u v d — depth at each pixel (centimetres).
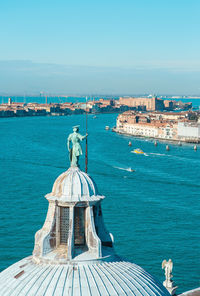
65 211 3784
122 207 18650
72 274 3522
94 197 3766
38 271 3594
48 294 3366
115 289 3431
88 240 3734
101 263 3688
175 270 12281
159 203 19712
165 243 14325
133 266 3806
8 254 13062
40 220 16338
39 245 3775
